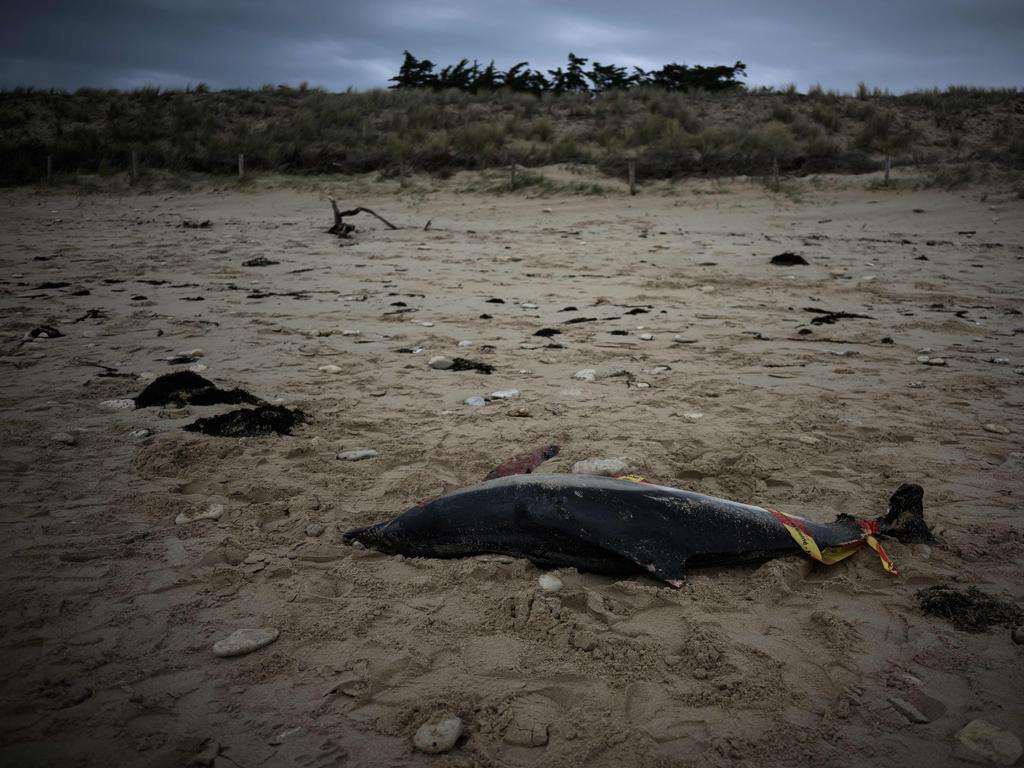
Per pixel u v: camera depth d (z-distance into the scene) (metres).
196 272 14.10
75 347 8.65
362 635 3.45
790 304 11.84
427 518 4.11
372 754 2.73
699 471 5.26
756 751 2.76
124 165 30.69
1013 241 18.67
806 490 5.05
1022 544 4.32
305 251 16.84
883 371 8.12
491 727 2.87
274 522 4.57
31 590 3.71
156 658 3.24
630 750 2.77
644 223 22.27
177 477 5.12
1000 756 2.70
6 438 5.71
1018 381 7.71
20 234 19.12
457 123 34.66
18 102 36.06
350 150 31.31
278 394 7.05
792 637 3.47
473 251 17.03
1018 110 32.84
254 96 39.25
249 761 2.68
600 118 34.75
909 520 4.36
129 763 2.66
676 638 3.45
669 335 9.67
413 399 6.95
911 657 3.32
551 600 3.66
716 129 30.66
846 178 26.42
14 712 2.89
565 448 5.72
